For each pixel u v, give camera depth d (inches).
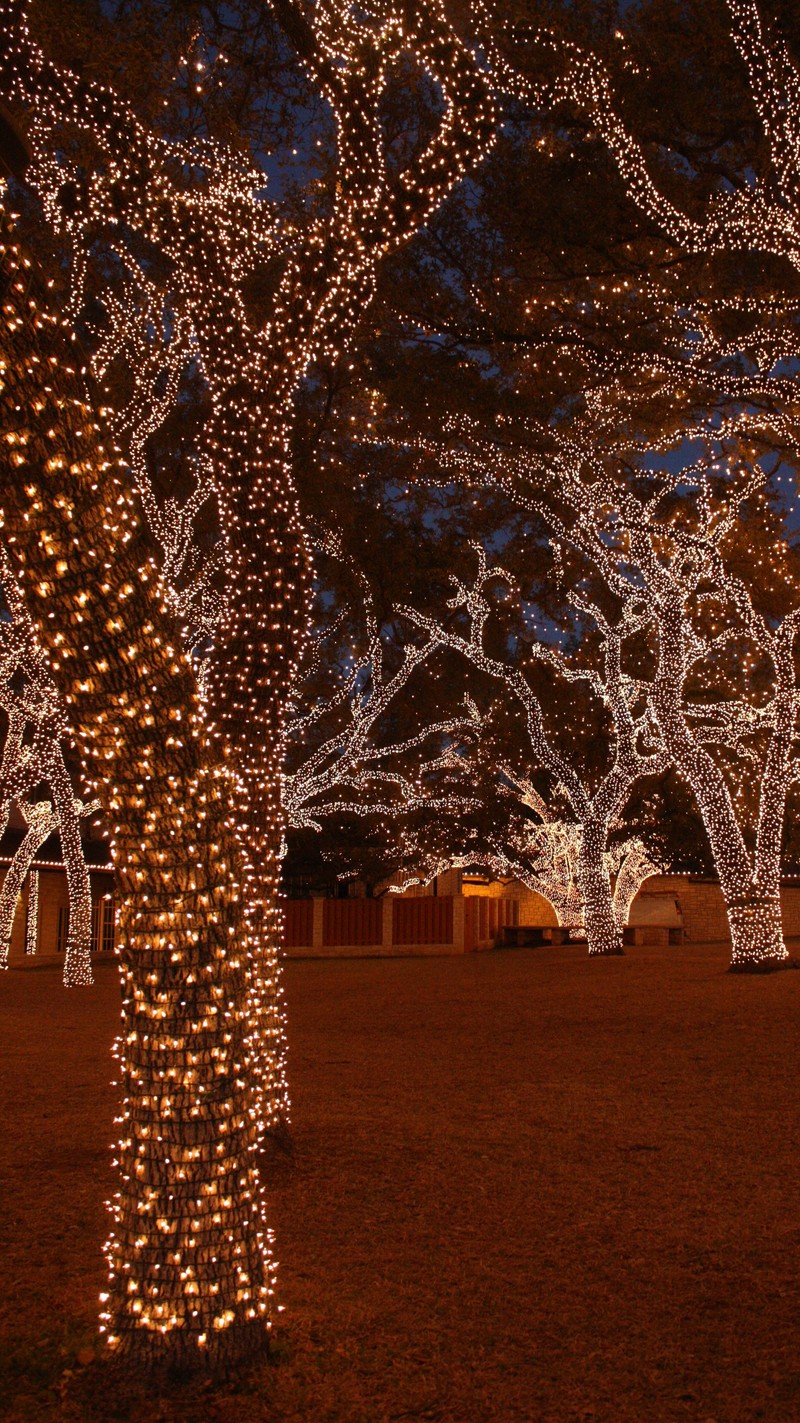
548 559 820.6
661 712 753.6
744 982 655.8
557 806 1167.6
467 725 1056.2
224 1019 183.2
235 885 187.6
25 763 871.1
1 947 1027.3
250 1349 180.9
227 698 314.5
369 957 1214.9
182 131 431.2
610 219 553.9
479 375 621.9
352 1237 247.6
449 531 799.7
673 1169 292.8
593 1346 193.5
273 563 319.6
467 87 330.6
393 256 574.6
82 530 174.1
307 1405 171.8
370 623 878.4
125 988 185.5
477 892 1530.5
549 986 719.1
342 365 612.4
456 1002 665.6
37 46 315.6
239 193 365.7
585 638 1027.9
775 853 731.4
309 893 1440.7
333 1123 351.9
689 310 577.0
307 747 1178.6
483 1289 218.1
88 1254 235.9
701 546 735.7
